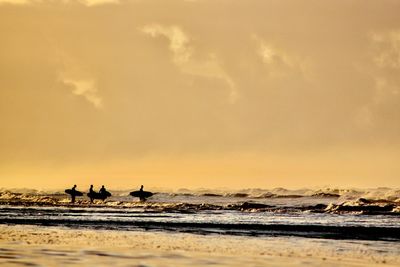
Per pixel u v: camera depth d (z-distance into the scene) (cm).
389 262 11106
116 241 14662
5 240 14350
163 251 12269
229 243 14588
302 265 10419
